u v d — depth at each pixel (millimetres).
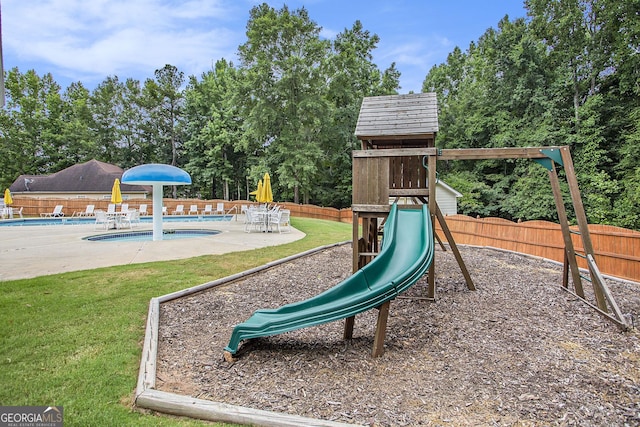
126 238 12109
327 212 25172
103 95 37688
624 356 3381
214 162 32875
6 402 2459
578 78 20250
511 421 2348
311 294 5328
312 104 25391
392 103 6328
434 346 3559
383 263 3689
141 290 5109
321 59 26984
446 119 27172
